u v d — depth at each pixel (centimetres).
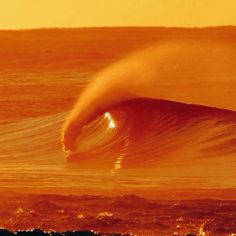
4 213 8981
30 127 15112
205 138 12988
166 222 8794
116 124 13625
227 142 12800
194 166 12038
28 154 13462
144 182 11062
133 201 9781
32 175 11700
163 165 12219
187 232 8338
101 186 10838
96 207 9512
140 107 13788
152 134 13325
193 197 10125
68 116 14075
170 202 9788
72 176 11619
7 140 14462
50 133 14600
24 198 9912
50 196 10012
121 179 11319
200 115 13550
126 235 7950
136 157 12700
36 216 8875
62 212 9106
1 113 19812
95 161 12700
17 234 7794
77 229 8369
